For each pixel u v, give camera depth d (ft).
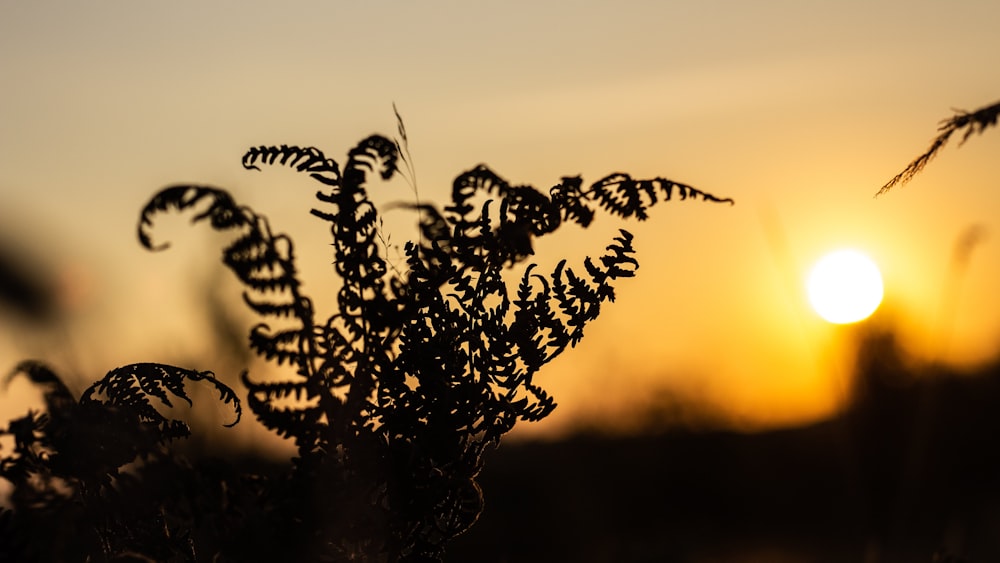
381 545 7.13
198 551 7.12
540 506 30.19
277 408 6.84
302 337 6.83
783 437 45.98
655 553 24.47
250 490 6.75
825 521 41.65
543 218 7.94
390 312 7.27
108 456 6.56
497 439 7.61
